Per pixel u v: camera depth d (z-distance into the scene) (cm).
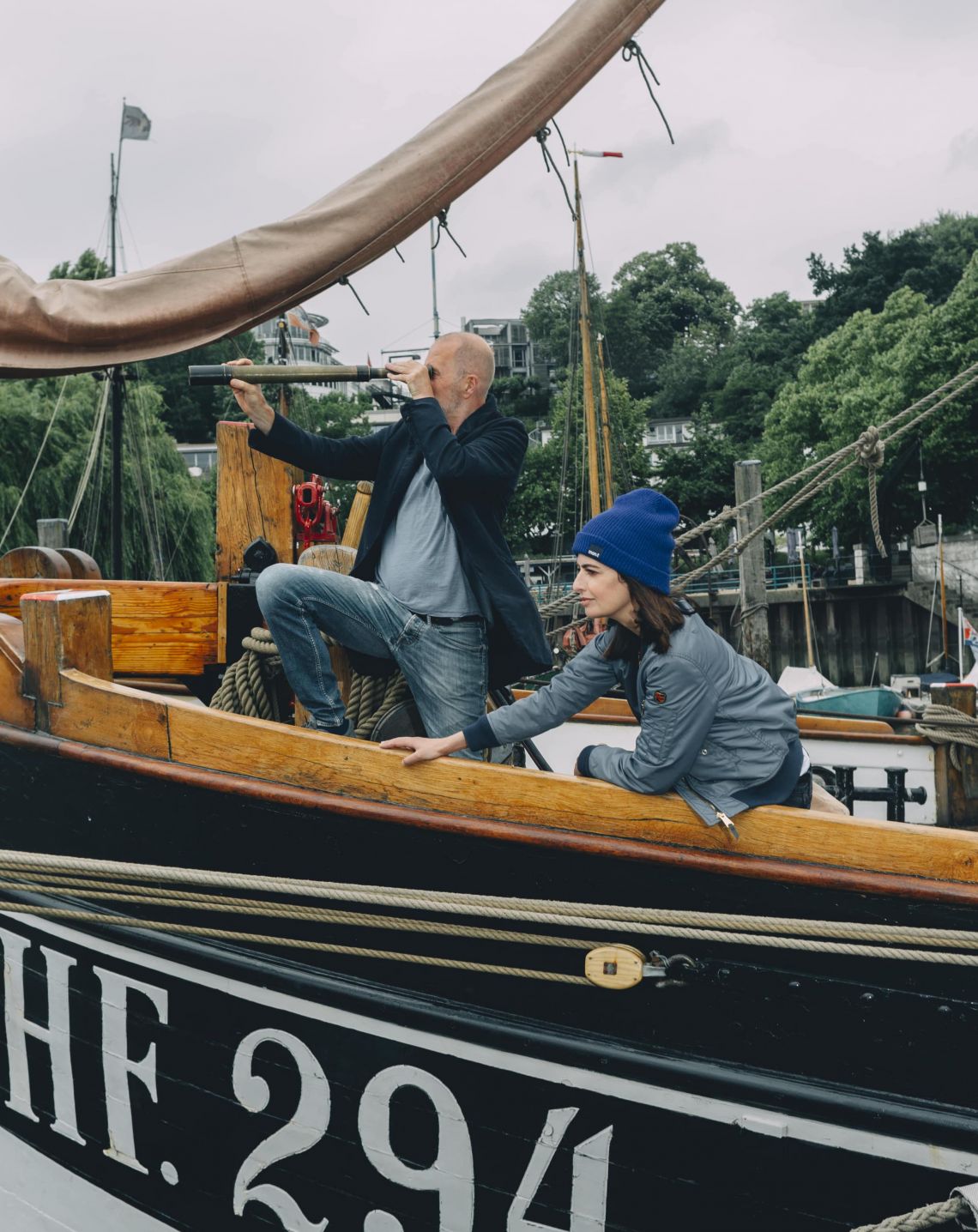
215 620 325
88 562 397
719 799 210
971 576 3178
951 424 3459
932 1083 197
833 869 202
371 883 230
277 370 292
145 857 247
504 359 9019
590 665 223
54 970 270
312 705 268
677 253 9875
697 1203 213
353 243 304
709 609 2217
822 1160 203
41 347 296
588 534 212
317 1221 244
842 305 6072
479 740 225
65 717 252
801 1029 204
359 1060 235
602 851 213
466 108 312
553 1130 221
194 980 249
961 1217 188
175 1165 258
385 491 289
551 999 221
